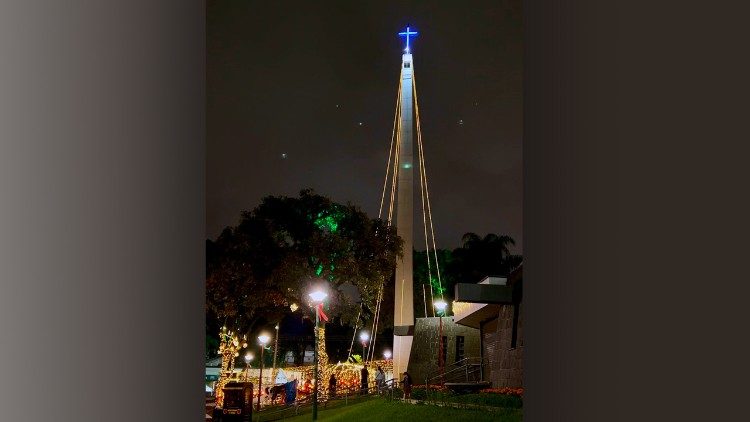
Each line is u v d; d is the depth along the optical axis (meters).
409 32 36.47
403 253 32.75
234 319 29.39
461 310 23.34
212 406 27.23
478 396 15.62
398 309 32.66
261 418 21.92
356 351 51.81
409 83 35.78
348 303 29.62
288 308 32.03
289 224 27.97
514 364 18.27
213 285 27.52
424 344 27.28
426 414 14.82
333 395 23.97
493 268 44.47
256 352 44.78
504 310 19.78
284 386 26.45
